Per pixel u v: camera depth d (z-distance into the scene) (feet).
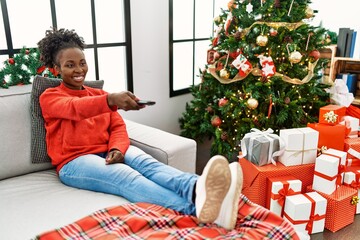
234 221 3.30
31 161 4.65
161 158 4.79
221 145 7.30
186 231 3.18
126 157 4.53
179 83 9.77
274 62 6.88
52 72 5.42
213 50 7.78
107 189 4.12
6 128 4.50
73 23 6.85
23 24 6.12
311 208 5.03
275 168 5.39
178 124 9.76
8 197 3.96
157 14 8.21
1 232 3.28
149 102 3.87
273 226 3.27
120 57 7.86
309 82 7.23
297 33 6.72
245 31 6.69
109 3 7.39
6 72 5.26
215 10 10.31
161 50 8.59
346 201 5.24
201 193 3.25
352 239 5.12
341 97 7.09
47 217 3.52
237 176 3.28
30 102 4.80
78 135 4.60
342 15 9.50
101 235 3.14
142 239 3.08
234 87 7.29
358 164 5.90
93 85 5.35
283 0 6.81
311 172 5.62
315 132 5.47
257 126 6.99
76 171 4.32
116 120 5.16
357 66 8.95
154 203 3.75
